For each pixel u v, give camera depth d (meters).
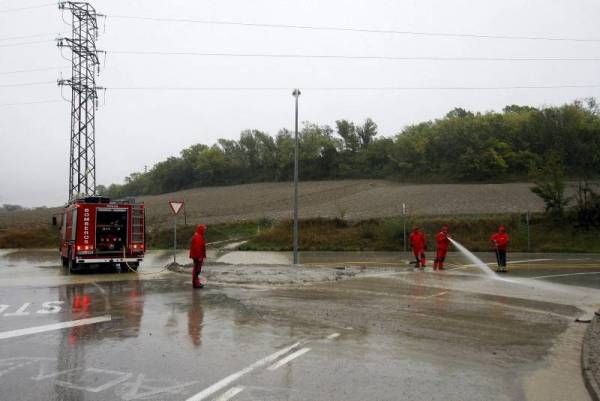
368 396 5.53
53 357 7.14
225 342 8.04
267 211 52.16
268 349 7.58
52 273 20.06
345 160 94.62
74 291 14.34
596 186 43.44
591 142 70.50
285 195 65.69
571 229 34.22
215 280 16.91
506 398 5.50
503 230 20.12
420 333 8.77
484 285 15.62
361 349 7.60
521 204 42.28
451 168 74.44
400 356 7.21
